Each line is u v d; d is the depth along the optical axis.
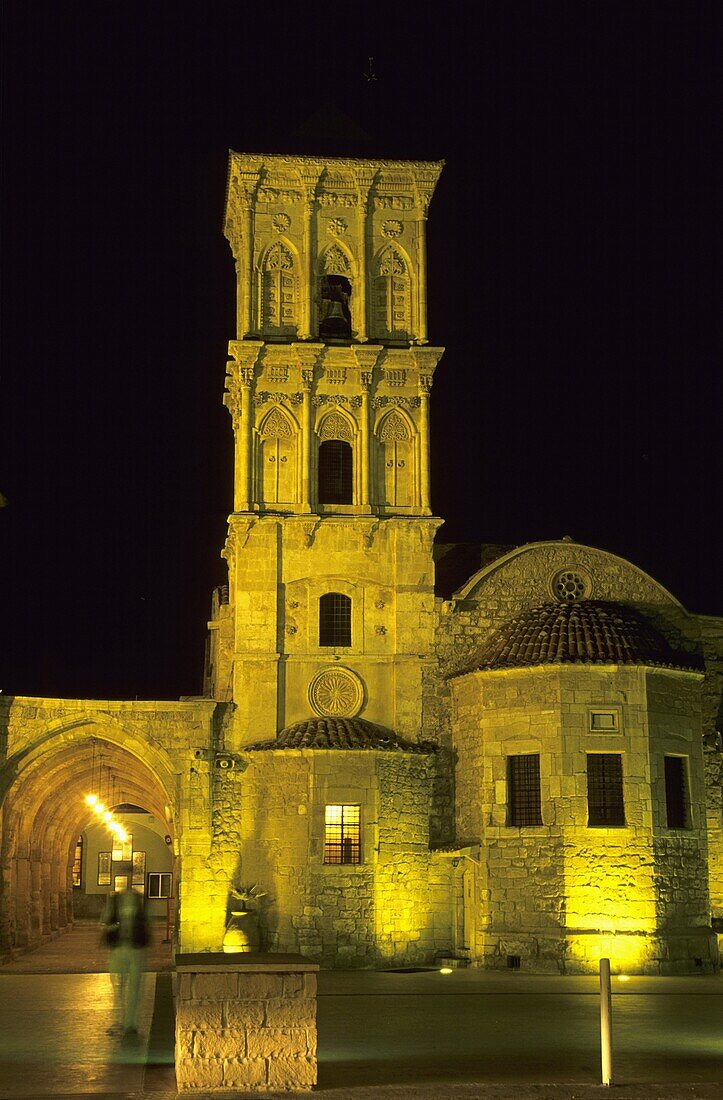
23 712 39.47
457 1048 20.09
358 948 37.88
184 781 39.91
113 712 39.94
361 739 39.28
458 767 40.41
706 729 42.62
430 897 39.75
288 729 40.62
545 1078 17.16
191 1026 16.45
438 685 41.59
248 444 42.47
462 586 42.91
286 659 41.38
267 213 44.25
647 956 35.62
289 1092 16.17
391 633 41.94
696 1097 16.02
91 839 67.94
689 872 37.44
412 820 39.97
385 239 44.69
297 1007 16.66
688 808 38.22
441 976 34.75
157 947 45.84
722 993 29.75
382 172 44.75
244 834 39.66
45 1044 20.45
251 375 42.84
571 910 35.78
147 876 67.94
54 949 44.28
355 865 38.50
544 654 37.69
